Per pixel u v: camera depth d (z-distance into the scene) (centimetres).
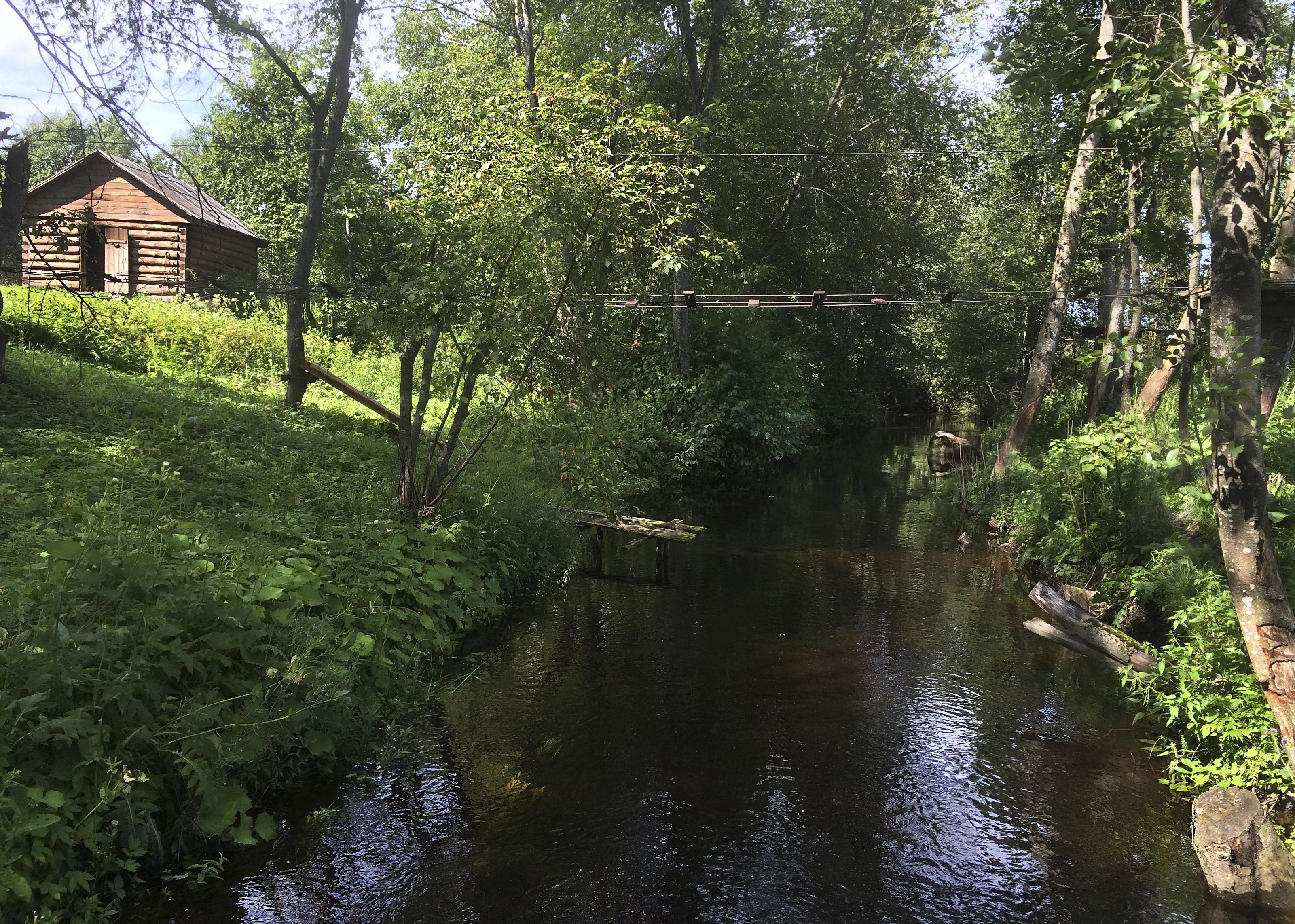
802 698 664
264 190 3183
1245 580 474
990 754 573
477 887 409
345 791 492
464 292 784
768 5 2353
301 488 830
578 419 933
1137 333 1584
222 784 436
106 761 378
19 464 684
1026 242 3038
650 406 1966
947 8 1878
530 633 807
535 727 593
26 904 337
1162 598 761
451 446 866
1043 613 880
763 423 2123
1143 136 498
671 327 2159
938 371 4319
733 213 2583
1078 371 2416
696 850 449
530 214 762
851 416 3706
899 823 483
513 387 872
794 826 476
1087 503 971
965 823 485
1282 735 466
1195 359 514
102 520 538
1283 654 464
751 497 1802
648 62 2395
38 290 1483
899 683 702
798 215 2916
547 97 827
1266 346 502
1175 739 591
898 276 3272
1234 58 417
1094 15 1004
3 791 340
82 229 888
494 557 923
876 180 2911
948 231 3459
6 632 379
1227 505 479
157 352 1491
